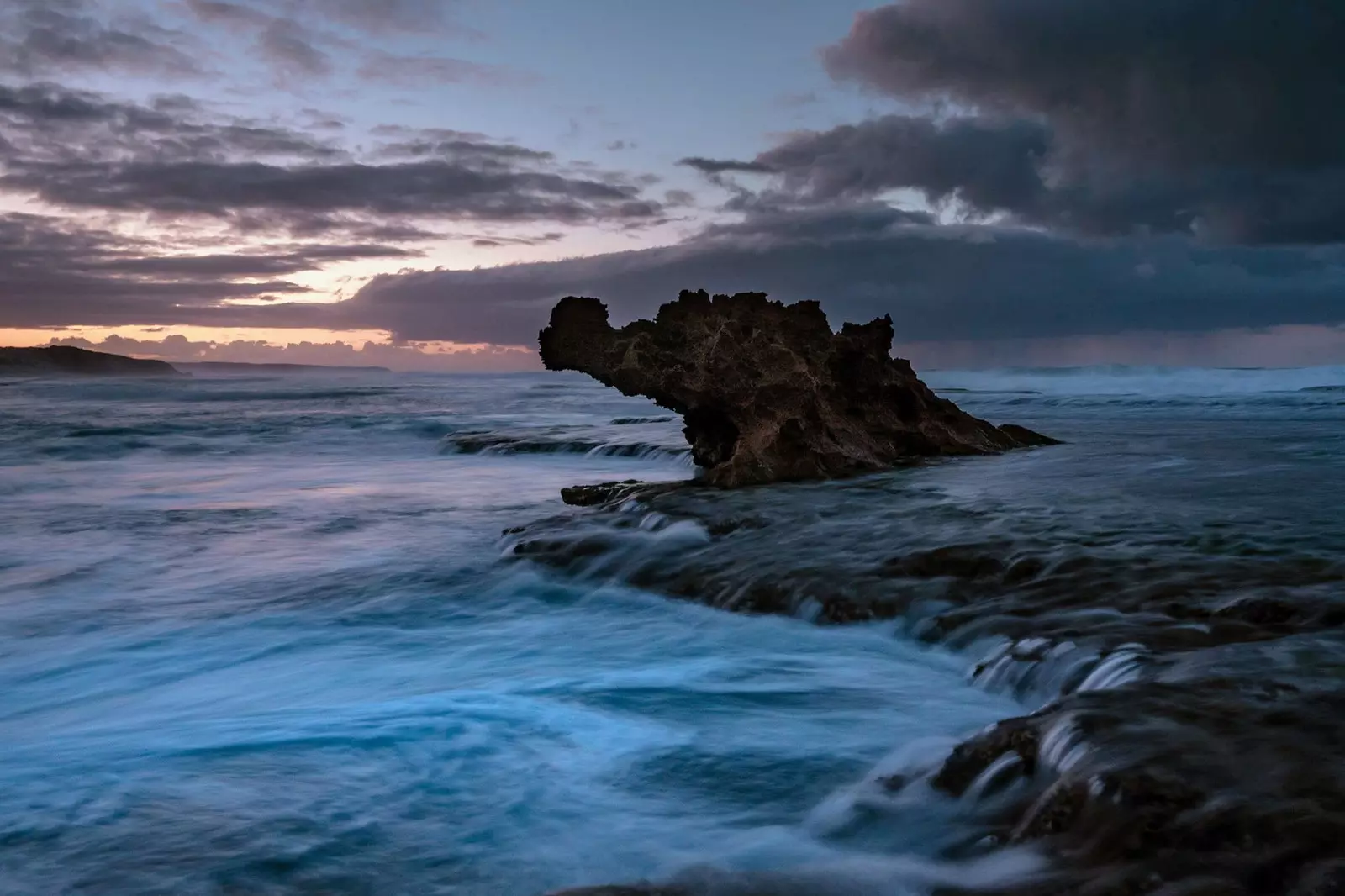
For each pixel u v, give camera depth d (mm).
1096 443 15047
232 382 92750
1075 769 2898
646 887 2533
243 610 6965
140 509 12164
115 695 5148
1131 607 5164
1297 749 2865
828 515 8219
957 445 13508
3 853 2967
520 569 7871
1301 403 28672
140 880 2812
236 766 3703
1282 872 2268
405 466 17406
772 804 3354
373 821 3209
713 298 12375
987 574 6133
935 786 3230
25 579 8016
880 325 13867
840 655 5461
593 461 17281
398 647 5977
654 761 3766
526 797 3420
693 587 6828
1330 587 5133
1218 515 7469
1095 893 2324
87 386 68375
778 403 11438
